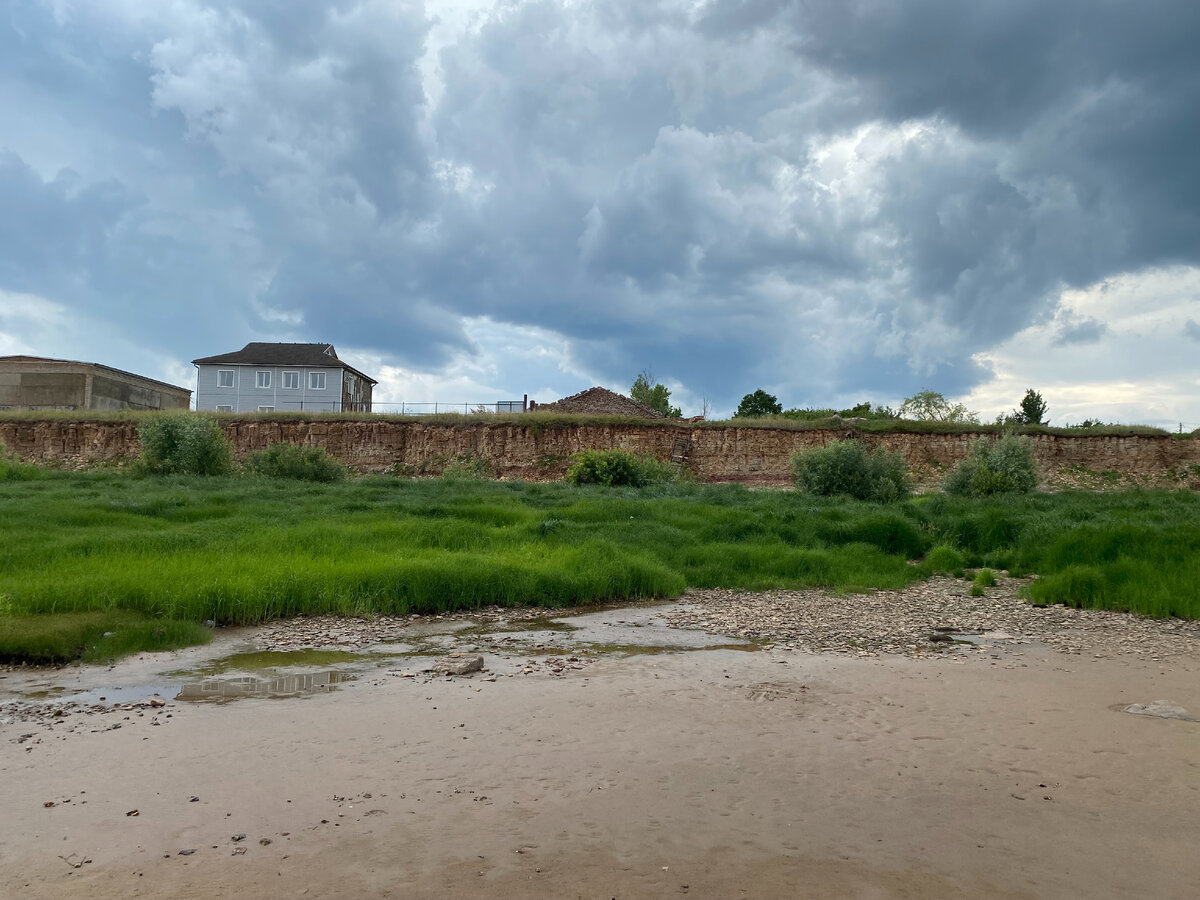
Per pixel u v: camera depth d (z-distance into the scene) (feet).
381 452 166.50
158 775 19.71
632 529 67.05
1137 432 162.40
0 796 18.38
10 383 210.79
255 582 41.81
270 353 240.53
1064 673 31.07
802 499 102.27
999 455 118.21
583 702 26.25
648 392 277.44
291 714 24.80
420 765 20.47
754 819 17.42
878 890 14.51
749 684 28.78
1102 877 15.08
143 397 236.84
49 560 47.29
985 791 19.10
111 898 13.97
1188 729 23.89
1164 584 47.24
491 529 64.39
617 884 14.60
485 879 14.75
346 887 14.43
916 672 31.04
